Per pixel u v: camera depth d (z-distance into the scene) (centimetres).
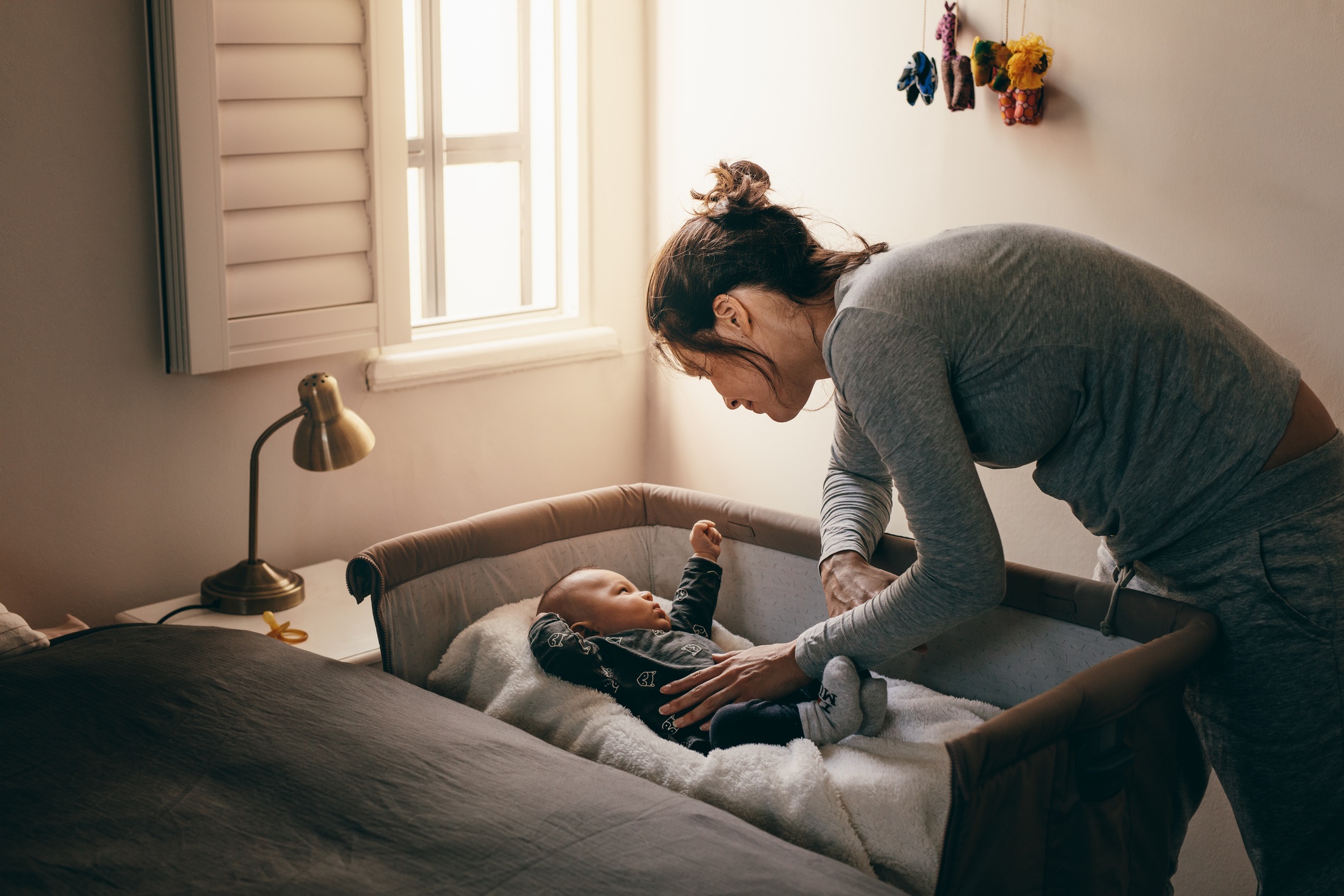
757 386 129
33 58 176
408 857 103
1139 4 177
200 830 107
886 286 109
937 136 208
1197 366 116
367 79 205
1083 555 199
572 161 254
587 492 183
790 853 104
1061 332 111
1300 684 120
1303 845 125
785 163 236
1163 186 180
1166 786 122
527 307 261
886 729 141
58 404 187
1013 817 101
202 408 203
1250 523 120
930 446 105
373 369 223
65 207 183
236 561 213
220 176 189
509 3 252
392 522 234
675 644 158
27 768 117
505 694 149
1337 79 159
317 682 137
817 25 224
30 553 187
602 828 106
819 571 165
